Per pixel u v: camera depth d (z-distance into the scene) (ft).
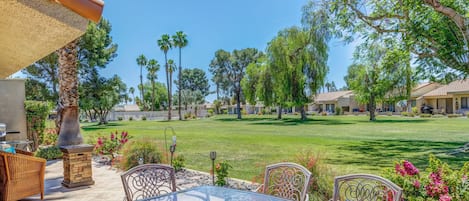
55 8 4.27
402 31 22.07
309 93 67.05
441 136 36.81
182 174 18.31
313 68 64.75
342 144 31.17
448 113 96.12
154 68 136.67
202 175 18.03
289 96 67.87
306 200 7.48
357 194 7.28
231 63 124.77
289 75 67.31
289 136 39.99
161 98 168.76
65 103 22.75
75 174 15.03
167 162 19.26
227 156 24.88
